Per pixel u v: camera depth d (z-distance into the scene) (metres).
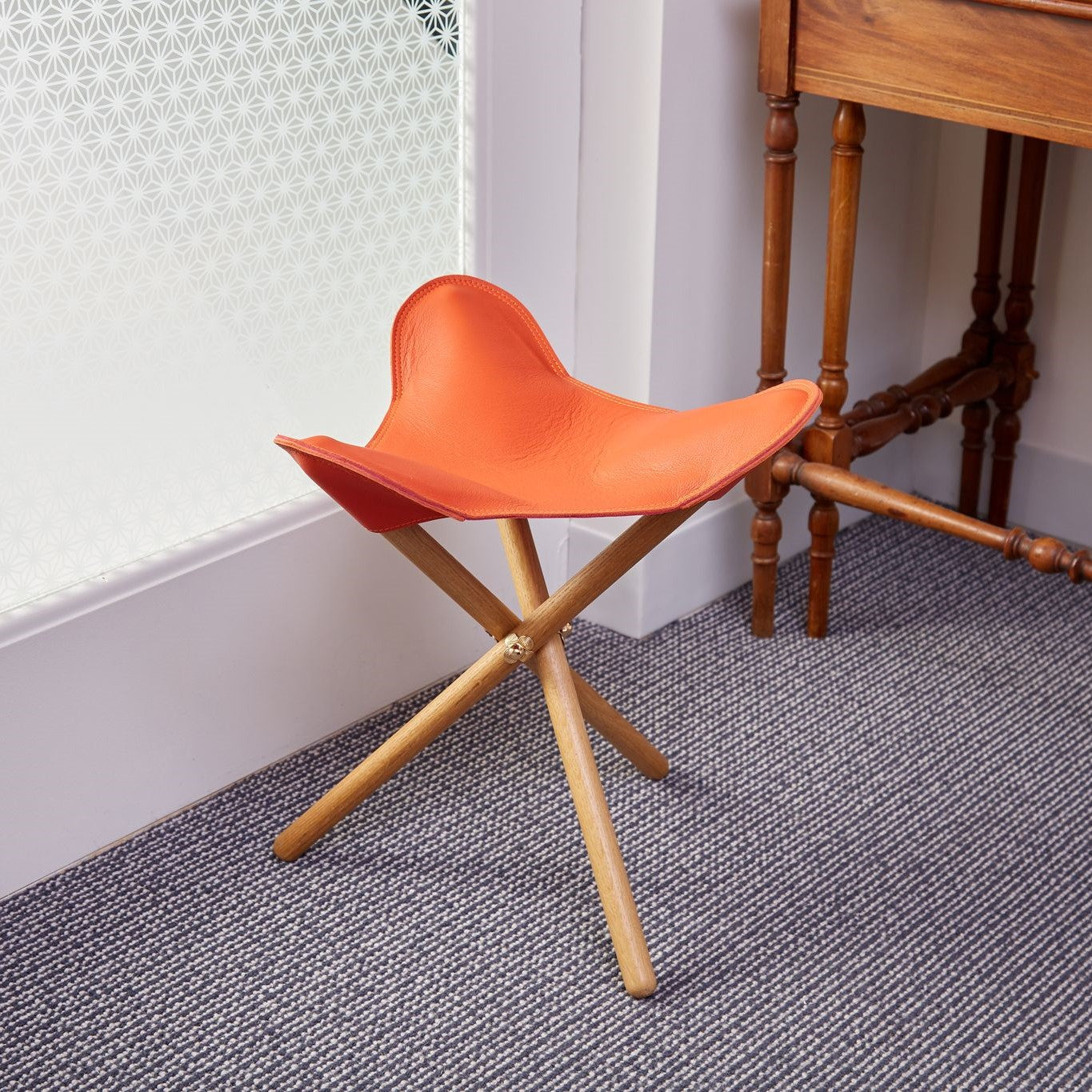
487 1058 1.34
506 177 1.72
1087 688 1.91
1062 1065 1.34
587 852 1.59
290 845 1.58
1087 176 2.07
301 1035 1.37
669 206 1.78
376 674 1.82
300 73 1.50
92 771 1.56
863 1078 1.32
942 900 1.54
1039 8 1.41
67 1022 1.39
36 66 1.29
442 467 1.39
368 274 1.65
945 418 2.27
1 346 1.35
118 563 1.52
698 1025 1.38
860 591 2.14
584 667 1.94
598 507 1.24
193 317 1.50
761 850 1.61
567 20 1.71
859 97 1.62
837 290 1.78
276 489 1.65
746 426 1.28
